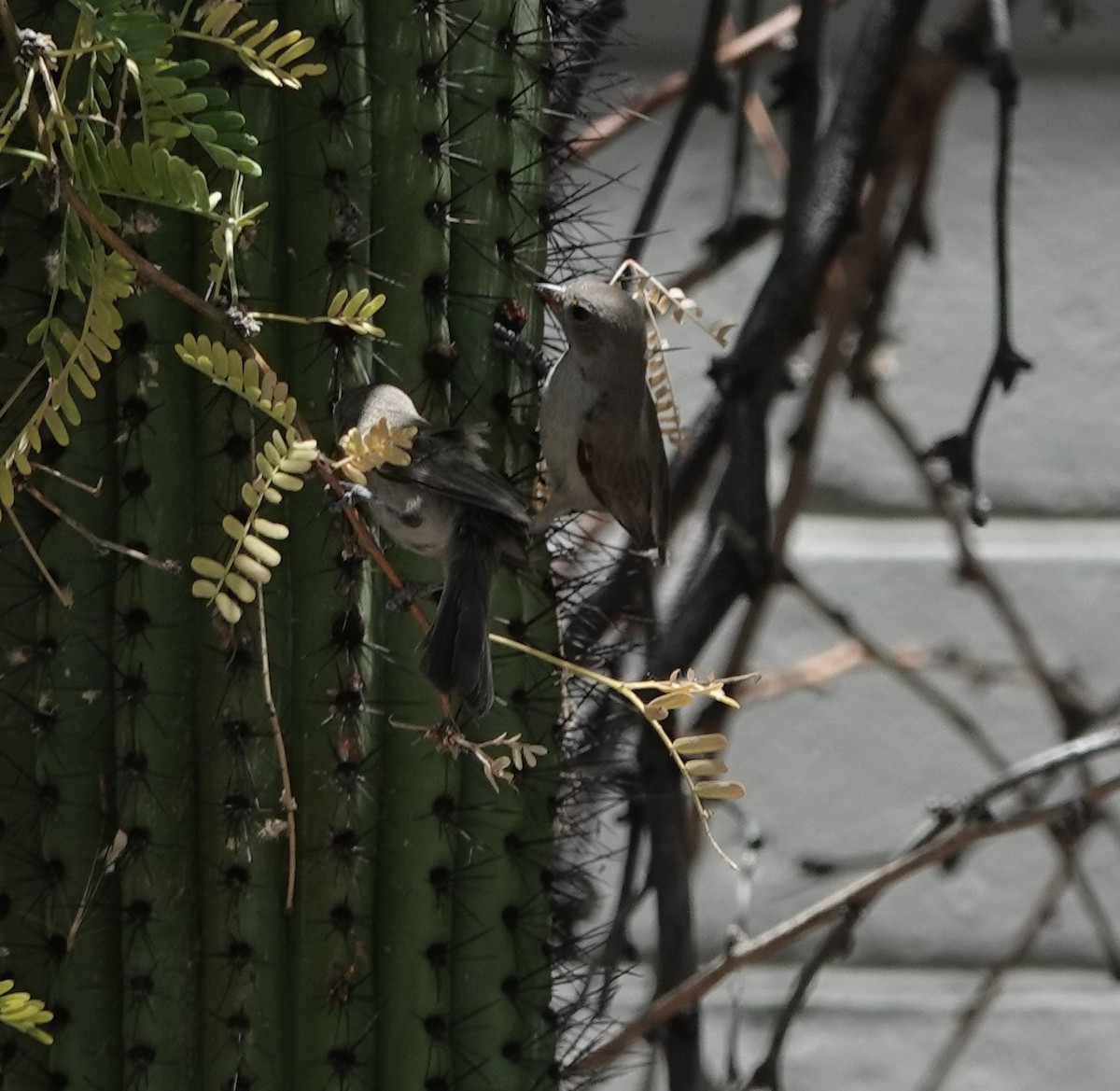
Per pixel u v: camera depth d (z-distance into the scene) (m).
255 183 5.66
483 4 6.05
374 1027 5.89
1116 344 12.52
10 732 5.80
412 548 6.16
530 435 6.34
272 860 5.77
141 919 5.70
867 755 12.16
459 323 6.07
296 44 5.09
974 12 9.84
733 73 12.09
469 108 6.04
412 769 5.91
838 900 7.38
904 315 12.51
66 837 5.73
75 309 5.66
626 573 7.91
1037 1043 11.87
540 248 6.28
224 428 5.68
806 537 12.36
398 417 5.59
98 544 5.62
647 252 12.29
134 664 5.67
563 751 6.36
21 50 5.08
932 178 12.02
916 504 12.38
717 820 12.08
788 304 8.20
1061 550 12.40
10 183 5.68
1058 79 12.66
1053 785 10.05
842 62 12.38
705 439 9.12
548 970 6.17
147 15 4.93
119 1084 5.79
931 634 12.25
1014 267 12.56
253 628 5.70
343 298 5.34
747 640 9.05
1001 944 12.01
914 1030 11.85
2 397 5.72
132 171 5.06
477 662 5.60
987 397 7.73
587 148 9.21
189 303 5.24
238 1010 5.71
